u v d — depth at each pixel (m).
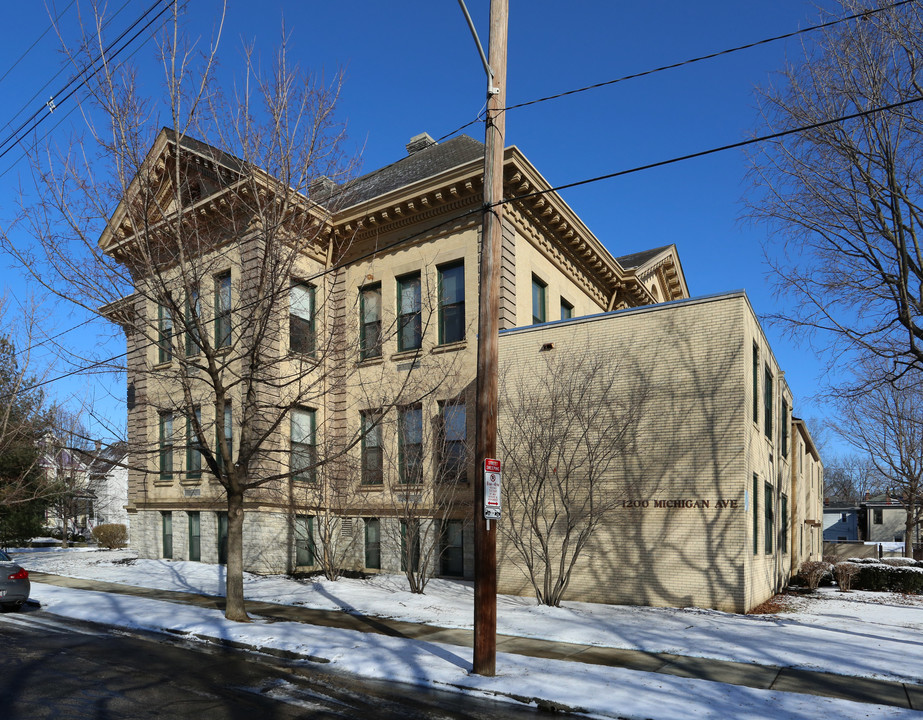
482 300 9.70
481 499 9.24
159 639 11.59
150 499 23.75
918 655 10.21
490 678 8.69
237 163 14.68
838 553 38.25
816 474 38.41
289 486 19.84
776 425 20.38
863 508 69.94
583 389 16.19
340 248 20.59
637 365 15.64
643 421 15.33
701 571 14.24
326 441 20.33
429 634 11.76
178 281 14.52
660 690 8.20
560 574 14.83
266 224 13.25
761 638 11.27
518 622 12.71
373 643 10.77
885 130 14.36
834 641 11.16
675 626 12.27
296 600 15.34
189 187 14.80
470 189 19.58
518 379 17.30
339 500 20.98
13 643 10.88
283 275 14.16
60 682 8.44
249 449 13.29
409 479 17.78
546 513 16.25
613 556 15.22
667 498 14.80
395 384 20.52
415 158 26.52
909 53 13.94
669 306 15.42
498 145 9.98
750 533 14.55
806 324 16.23
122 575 20.03
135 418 23.77
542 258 21.94
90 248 12.59
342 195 15.07
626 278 27.34
